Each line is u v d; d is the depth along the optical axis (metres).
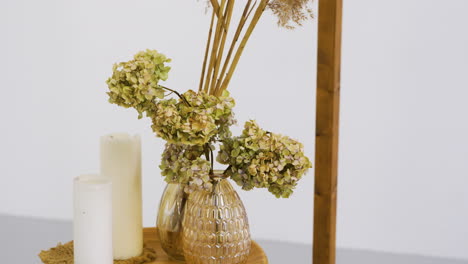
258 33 2.10
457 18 1.95
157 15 2.15
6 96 2.29
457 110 2.00
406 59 2.01
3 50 2.25
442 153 2.03
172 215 0.96
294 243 2.21
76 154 2.28
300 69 2.09
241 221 0.91
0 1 2.23
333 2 0.79
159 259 0.99
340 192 2.15
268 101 2.13
